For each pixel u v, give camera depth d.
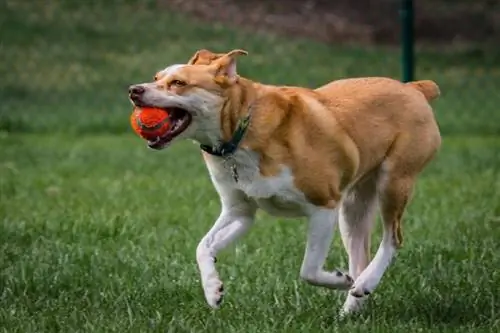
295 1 40.16
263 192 9.59
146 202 16.33
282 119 9.52
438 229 14.03
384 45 37.72
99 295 10.88
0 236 13.53
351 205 10.77
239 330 9.44
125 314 10.16
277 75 33.16
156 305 10.50
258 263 12.11
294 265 11.98
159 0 39.66
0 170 20.05
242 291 11.06
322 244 9.80
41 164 20.86
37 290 11.09
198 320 9.95
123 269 11.85
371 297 10.62
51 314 10.13
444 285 11.11
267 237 13.62
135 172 19.86
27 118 28.02
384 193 10.39
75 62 33.91
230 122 9.39
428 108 10.59
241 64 34.09
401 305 10.51
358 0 40.19
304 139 9.59
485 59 36.06
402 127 10.34
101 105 30.00
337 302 10.66
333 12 39.59
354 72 33.78
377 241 13.45
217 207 15.88
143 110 9.18
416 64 35.38
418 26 38.91
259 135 9.43
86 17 37.84
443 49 37.38
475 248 12.63
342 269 12.03
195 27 37.59
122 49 35.31
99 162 21.17
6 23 36.78
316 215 9.76
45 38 35.88
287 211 9.83
